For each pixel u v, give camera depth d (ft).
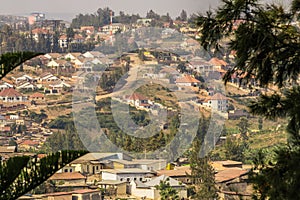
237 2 13.99
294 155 12.83
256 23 13.94
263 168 13.78
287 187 12.54
